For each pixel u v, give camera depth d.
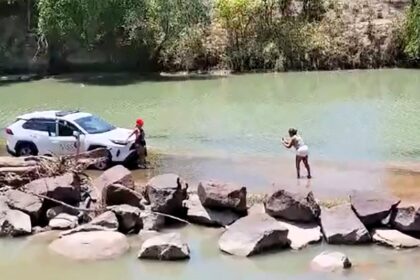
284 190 17.70
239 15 53.97
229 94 41.22
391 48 54.38
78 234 16.78
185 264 15.44
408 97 39.31
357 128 30.34
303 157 21.69
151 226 17.80
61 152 23.73
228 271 15.00
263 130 30.08
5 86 45.12
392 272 14.83
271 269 15.09
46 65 52.03
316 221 17.48
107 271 15.05
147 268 15.21
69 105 36.91
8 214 17.70
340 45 54.03
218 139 28.27
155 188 18.33
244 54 53.03
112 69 52.94
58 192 18.78
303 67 53.44
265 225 16.42
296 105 36.91
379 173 22.42
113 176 19.55
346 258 15.24
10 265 15.41
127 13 49.81
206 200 18.31
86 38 49.69
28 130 24.27
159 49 52.31
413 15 51.81
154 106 36.66
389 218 17.08
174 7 50.78
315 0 56.91
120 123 31.72
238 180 21.67
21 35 52.34
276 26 54.16
